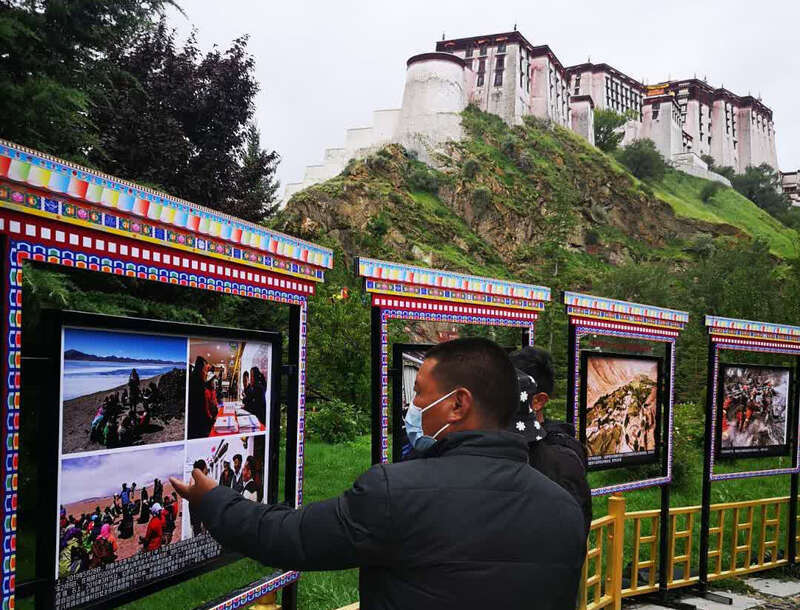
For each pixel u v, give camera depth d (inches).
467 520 61.0
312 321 716.0
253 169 520.4
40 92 251.6
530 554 61.7
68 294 239.0
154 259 91.4
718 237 2839.6
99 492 84.9
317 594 236.1
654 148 3346.5
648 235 2805.1
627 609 233.6
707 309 1523.1
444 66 2600.9
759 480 506.6
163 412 95.1
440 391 71.4
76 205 79.6
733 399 268.2
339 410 627.8
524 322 186.9
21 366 74.9
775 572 290.0
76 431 81.8
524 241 2434.8
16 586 74.0
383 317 144.4
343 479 421.4
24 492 223.3
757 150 4498.0
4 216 72.9
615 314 222.2
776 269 2021.4
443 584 59.5
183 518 98.3
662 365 247.6
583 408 213.0
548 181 2603.3
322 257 130.0
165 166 430.9
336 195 2064.5
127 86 445.1
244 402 112.7
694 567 286.2
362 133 2650.1
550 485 67.7
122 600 87.3
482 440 66.8
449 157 2495.1
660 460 247.9
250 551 65.1
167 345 96.0
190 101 491.2
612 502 215.2
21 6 271.1
